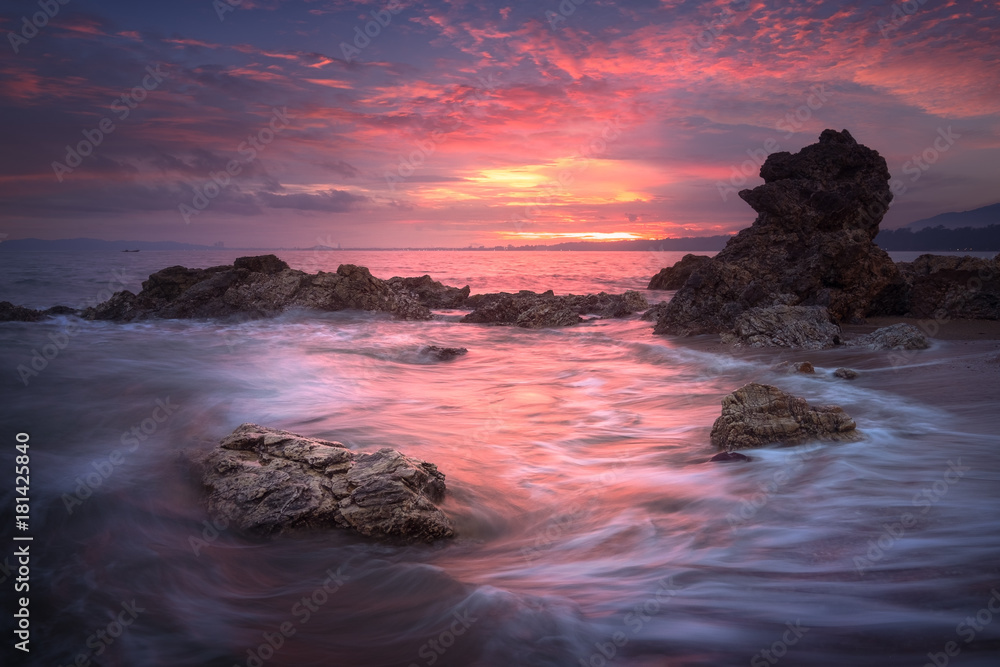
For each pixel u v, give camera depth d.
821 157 24.30
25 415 10.62
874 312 23.80
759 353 17.55
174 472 8.04
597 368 17.69
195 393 12.90
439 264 119.62
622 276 72.06
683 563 5.65
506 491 8.07
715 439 9.62
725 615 4.55
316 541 6.51
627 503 7.46
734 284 23.06
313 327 26.52
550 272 83.19
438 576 5.41
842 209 23.14
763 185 24.22
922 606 4.43
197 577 5.73
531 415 12.21
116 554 6.03
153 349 19.45
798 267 22.80
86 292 43.97
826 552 5.55
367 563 6.04
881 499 6.72
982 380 12.30
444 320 30.41
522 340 24.19
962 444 8.58
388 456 7.29
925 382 12.52
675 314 23.28
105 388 12.96
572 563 5.95
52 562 5.79
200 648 4.54
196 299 29.02
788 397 9.50
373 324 27.89
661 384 14.96
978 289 22.39
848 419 9.07
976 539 5.55
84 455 8.72
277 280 30.11
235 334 24.09
